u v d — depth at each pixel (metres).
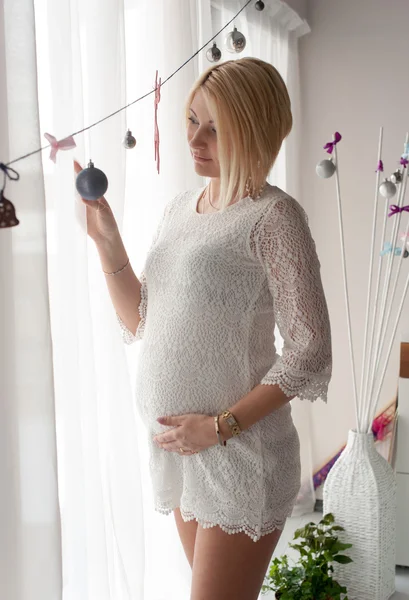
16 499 1.20
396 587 2.63
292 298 1.33
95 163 1.54
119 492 1.61
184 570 2.13
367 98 3.27
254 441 1.38
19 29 1.14
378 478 2.43
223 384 1.38
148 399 1.45
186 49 1.95
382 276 3.27
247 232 1.36
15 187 1.16
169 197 2.00
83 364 1.43
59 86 1.32
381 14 3.20
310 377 1.33
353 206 3.33
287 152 3.12
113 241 1.52
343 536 2.45
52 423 1.23
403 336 3.10
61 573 1.25
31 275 1.19
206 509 1.40
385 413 3.27
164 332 1.41
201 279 1.36
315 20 3.31
